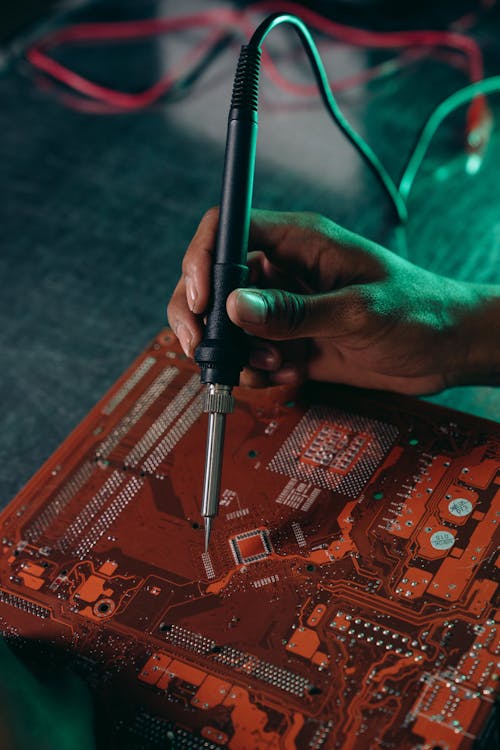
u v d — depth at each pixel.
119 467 1.29
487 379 1.44
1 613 1.14
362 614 1.08
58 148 2.12
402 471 1.22
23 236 1.93
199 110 2.16
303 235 1.37
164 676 1.05
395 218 1.74
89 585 1.15
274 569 1.14
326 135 2.04
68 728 0.97
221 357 1.13
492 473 1.21
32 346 1.72
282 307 1.16
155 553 1.18
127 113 2.18
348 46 2.24
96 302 1.78
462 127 1.98
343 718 0.99
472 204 1.81
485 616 1.06
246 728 0.99
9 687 0.97
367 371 1.38
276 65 2.22
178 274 1.81
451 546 1.13
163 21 2.38
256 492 1.23
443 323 1.36
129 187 2.01
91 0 2.46
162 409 1.36
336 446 1.27
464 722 0.97
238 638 1.07
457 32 2.19
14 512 1.26
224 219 1.17
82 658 1.08
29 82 2.29
